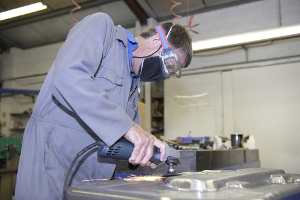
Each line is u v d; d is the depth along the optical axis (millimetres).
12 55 5832
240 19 4105
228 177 599
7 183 2512
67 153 882
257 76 3955
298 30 2402
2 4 4348
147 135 766
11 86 5762
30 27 5137
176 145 1514
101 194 534
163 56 978
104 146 775
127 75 965
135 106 1134
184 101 4398
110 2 4273
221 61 4254
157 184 627
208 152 1250
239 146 2479
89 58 772
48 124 865
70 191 586
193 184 543
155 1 4234
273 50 3918
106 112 709
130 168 1203
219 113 4125
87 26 824
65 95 708
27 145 874
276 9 3891
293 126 3645
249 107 3947
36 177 833
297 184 706
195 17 4426
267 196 491
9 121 5641
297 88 3680
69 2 4312
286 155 3637
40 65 5730
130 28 4895
